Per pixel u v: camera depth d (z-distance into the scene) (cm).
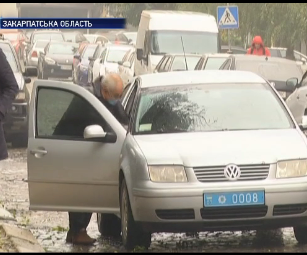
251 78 3459
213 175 2902
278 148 2981
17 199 4312
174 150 2967
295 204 2911
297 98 5778
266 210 2894
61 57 14562
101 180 3161
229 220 2884
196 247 3080
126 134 3164
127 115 3325
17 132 6500
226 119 3231
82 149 3177
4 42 6894
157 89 3372
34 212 3962
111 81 3297
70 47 14900
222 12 10644
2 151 2839
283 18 11956
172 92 3347
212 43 9750
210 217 2884
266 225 2916
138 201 2914
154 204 2880
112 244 3250
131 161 2980
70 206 3212
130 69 10450
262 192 2888
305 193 2919
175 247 3081
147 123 3209
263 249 2998
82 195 3195
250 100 3328
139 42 10294
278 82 6862
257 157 2927
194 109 3262
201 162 2906
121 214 3095
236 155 2928
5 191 4553
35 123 3241
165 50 9638
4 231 3172
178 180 2897
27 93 6488
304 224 2972
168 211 2883
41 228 3588
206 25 9875
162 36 9694
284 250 2967
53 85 3241
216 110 3262
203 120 3219
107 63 11119
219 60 7569
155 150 2972
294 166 2938
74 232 3288
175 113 3244
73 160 3186
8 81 2819
